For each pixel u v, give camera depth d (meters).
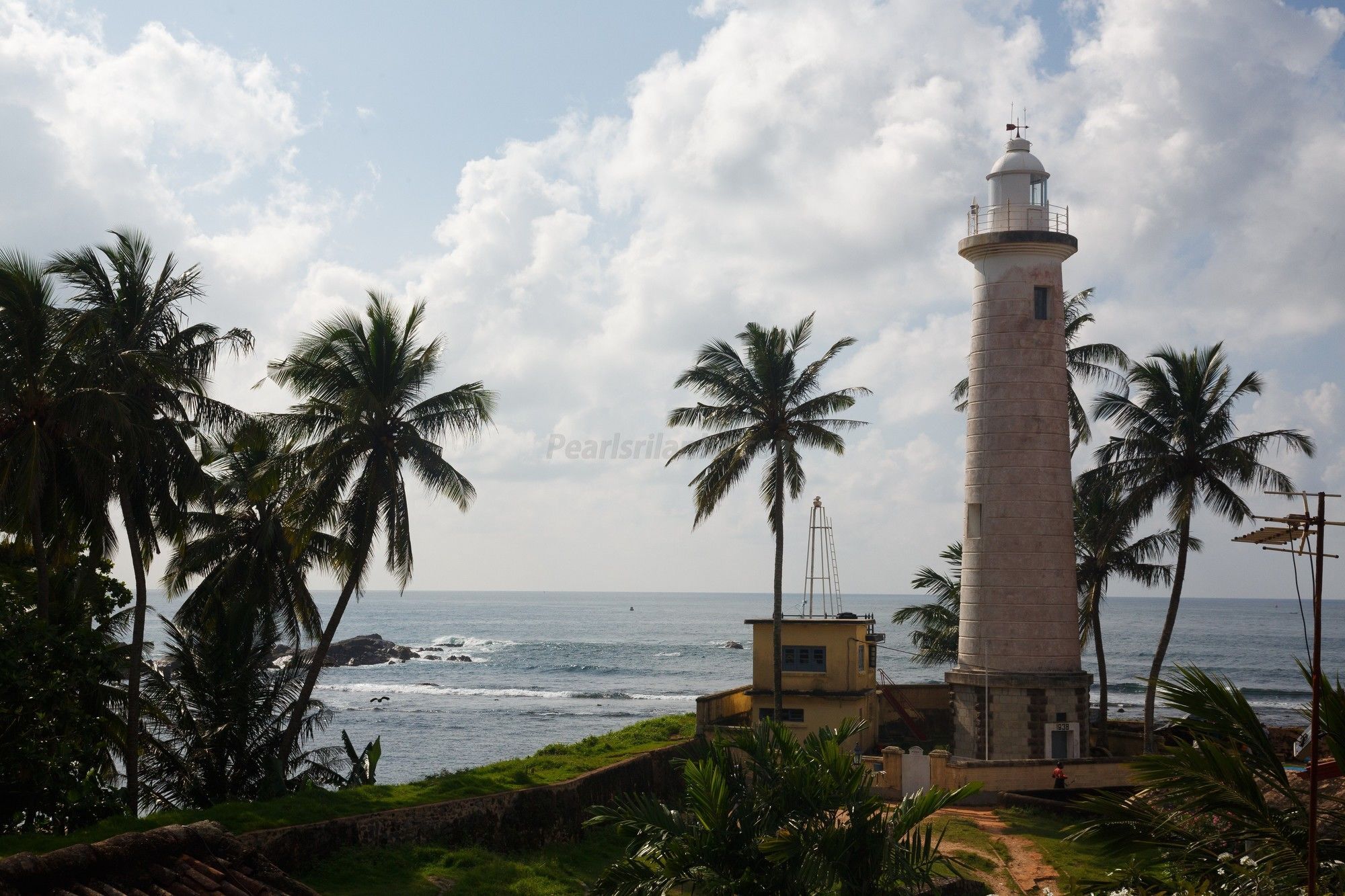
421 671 134.38
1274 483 40.19
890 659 149.50
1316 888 11.12
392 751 70.00
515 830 27.73
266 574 36.66
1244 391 40.91
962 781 36.78
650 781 35.12
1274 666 135.75
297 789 33.06
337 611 33.31
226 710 33.88
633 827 17.28
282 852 22.64
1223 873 12.27
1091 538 47.31
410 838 25.39
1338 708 11.44
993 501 41.81
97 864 12.45
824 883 15.38
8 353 26.50
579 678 127.62
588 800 30.70
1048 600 41.09
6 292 26.06
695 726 43.44
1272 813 11.91
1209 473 41.25
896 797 37.41
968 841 31.09
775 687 41.09
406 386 33.53
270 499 36.69
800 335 42.66
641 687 118.12
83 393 26.28
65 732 26.17
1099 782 37.22
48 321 26.97
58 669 26.58
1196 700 12.28
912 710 50.78
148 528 30.23
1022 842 31.11
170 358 28.52
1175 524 42.59
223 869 13.47
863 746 44.41
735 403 42.09
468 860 24.92
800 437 41.78
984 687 40.84
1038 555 41.25
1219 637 193.62
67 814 26.08
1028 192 43.09
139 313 30.42
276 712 36.06
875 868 15.78
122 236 30.67
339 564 33.81
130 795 28.36
